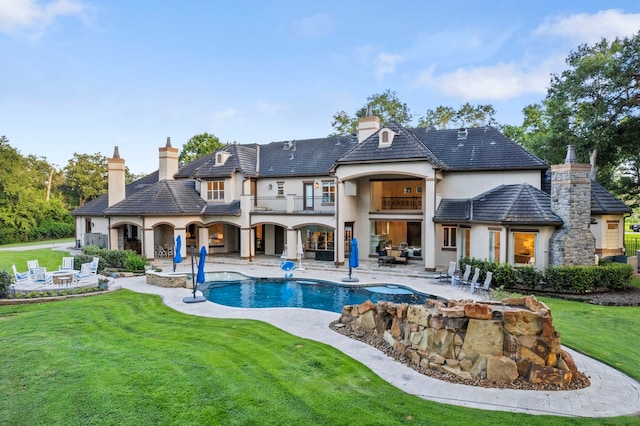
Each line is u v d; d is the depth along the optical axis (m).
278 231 32.91
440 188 25.89
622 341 11.77
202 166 33.25
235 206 30.70
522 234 20.14
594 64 25.62
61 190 72.31
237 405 7.14
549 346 8.59
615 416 7.12
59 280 19.20
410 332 10.16
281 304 18.11
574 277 17.48
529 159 23.66
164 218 29.06
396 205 30.73
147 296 17.66
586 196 18.91
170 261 29.72
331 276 23.11
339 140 33.16
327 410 7.04
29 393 7.59
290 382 8.22
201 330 12.27
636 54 24.53
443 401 7.64
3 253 31.00
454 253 25.67
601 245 23.77
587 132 26.91
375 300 18.56
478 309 8.89
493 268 19.30
